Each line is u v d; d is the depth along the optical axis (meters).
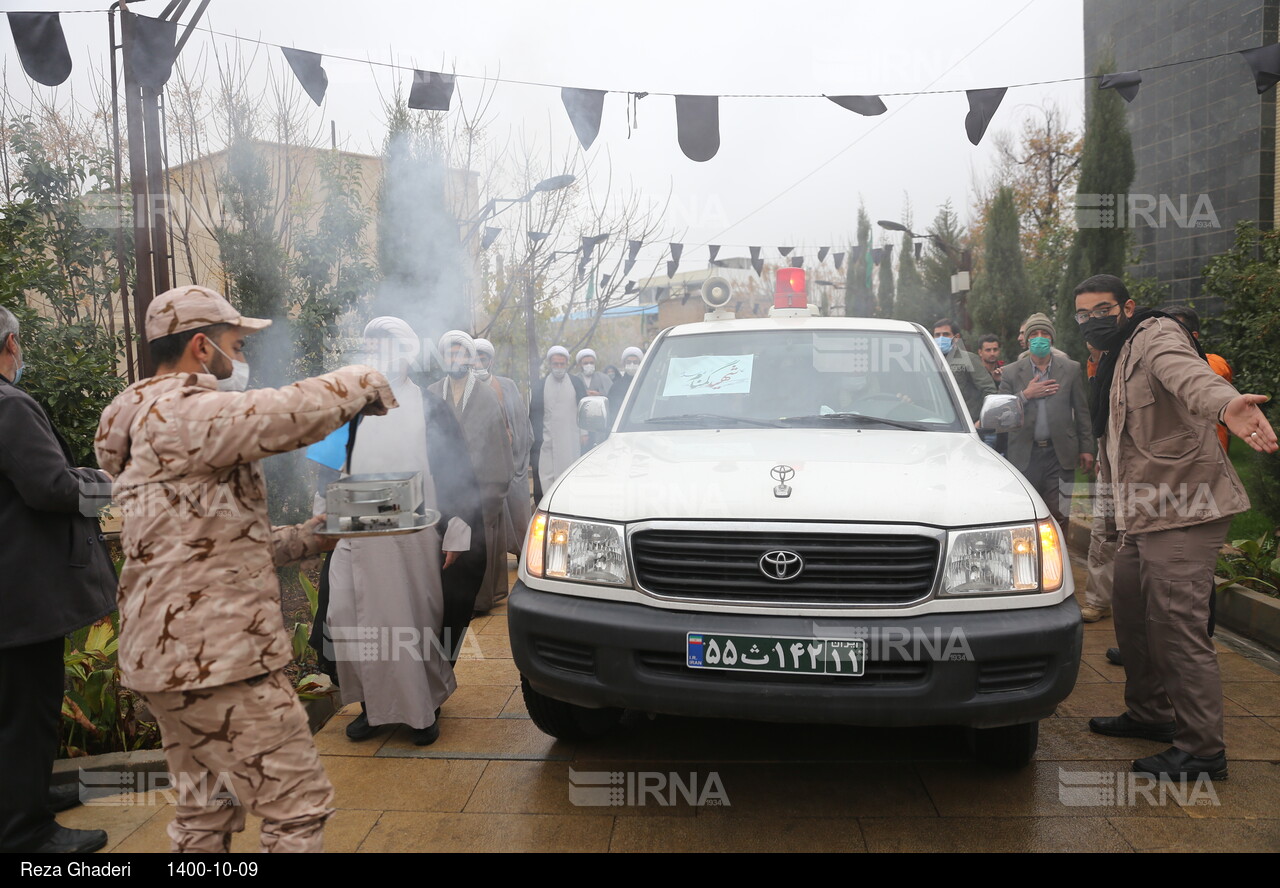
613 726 3.71
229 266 6.60
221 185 6.77
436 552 3.62
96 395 5.59
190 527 1.95
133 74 4.80
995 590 2.73
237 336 2.22
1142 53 13.18
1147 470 3.21
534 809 3.05
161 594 1.94
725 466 3.17
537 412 8.05
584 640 2.86
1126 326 3.39
